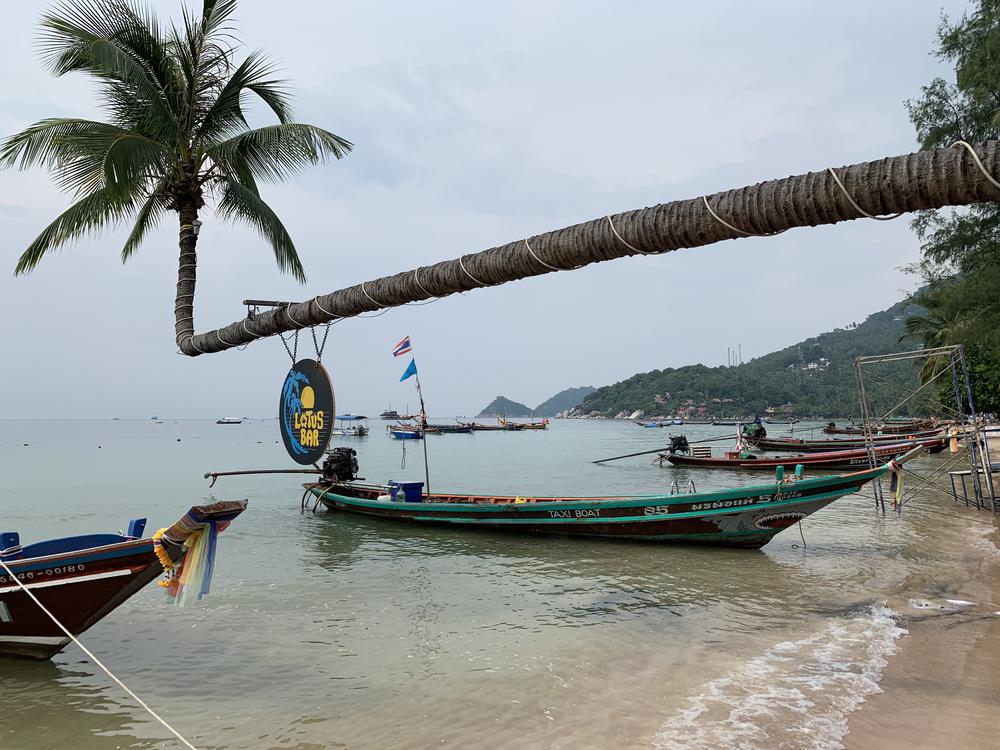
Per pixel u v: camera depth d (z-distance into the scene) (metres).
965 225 19.42
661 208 4.77
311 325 9.06
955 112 18.61
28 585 7.40
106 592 7.29
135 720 6.39
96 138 11.14
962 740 5.68
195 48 12.55
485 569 12.95
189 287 11.95
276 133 12.45
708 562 13.24
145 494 28.19
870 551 14.04
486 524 16.62
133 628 9.25
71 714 6.54
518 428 122.00
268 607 10.34
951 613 9.56
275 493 28.09
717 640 8.62
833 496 12.74
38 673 7.62
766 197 4.22
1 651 7.96
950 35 18.17
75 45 11.60
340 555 14.48
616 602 10.51
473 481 32.53
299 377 9.39
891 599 10.40
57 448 76.75
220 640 8.73
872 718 6.17
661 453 41.81
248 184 13.94
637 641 8.61
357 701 6.78
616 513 14.94
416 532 17.20
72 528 19.78
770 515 13.45
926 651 7.99
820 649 8.17
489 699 6.78
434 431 107.75
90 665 7.87
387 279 7.45
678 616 9.74
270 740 5.95
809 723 6.09
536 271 5.77
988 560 12.73
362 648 8.42
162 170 11.89
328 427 8.67
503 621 9.56
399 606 10.38
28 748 5.84
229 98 12.91
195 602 10.60
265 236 13.75
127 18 11.74
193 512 6.19
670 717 6.27
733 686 7.02
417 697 6.86
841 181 3.92
